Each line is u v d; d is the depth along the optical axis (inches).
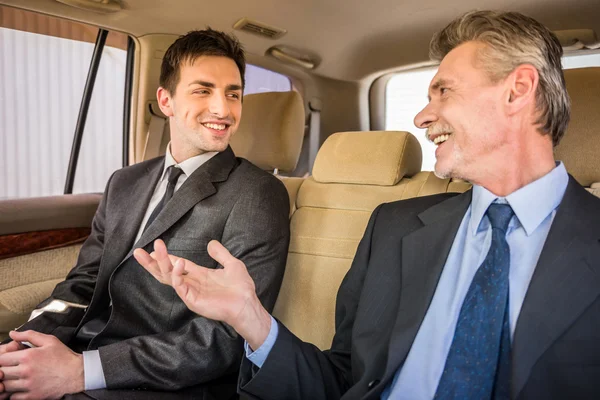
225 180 59.2
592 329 34.2
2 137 144.4
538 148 41.2
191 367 48.7
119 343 49.9
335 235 60.9
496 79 40.4
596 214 38.2
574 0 77.4
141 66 95.7
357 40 99.4
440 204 46.5
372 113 119.0
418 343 40.4
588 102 50.9
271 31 95.7
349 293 48.9
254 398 40.8
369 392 38.6
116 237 60.4
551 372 34.0
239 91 62.2
